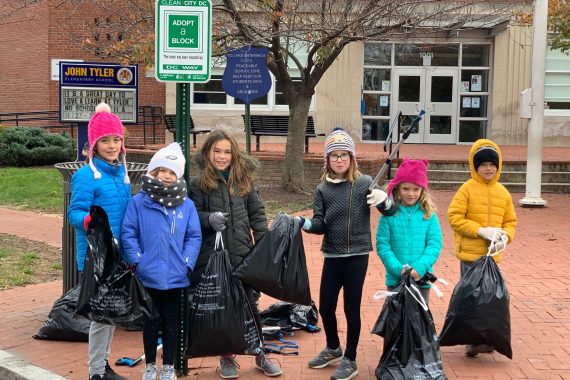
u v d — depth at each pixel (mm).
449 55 20906
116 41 12258
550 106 20734
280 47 12039
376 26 10789
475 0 13211
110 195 4629
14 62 21938
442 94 20969
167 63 4660
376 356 5258
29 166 17750
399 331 4516
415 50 20844
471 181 5320
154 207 4480
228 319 4488
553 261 8406
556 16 13656
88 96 6590
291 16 10805
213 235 4742
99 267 4230
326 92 20719
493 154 5172
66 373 4906
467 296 4930
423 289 4930
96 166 4652
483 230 5117
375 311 6348
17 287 7242
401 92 21016
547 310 6379
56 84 21078
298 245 4676
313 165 14117
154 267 4438
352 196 4766
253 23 11336
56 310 5574
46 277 7672
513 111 20500
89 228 4281
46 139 17953
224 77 11508
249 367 5051
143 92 21125
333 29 10227
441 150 18484
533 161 12570
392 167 15023
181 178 4598
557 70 20578
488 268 5008
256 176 14492
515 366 5031
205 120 21031
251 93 11508
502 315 4910
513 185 14539
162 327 4594
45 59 20969
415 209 4883
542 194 14438
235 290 4562
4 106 22422
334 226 4770
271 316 5898
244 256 4711
